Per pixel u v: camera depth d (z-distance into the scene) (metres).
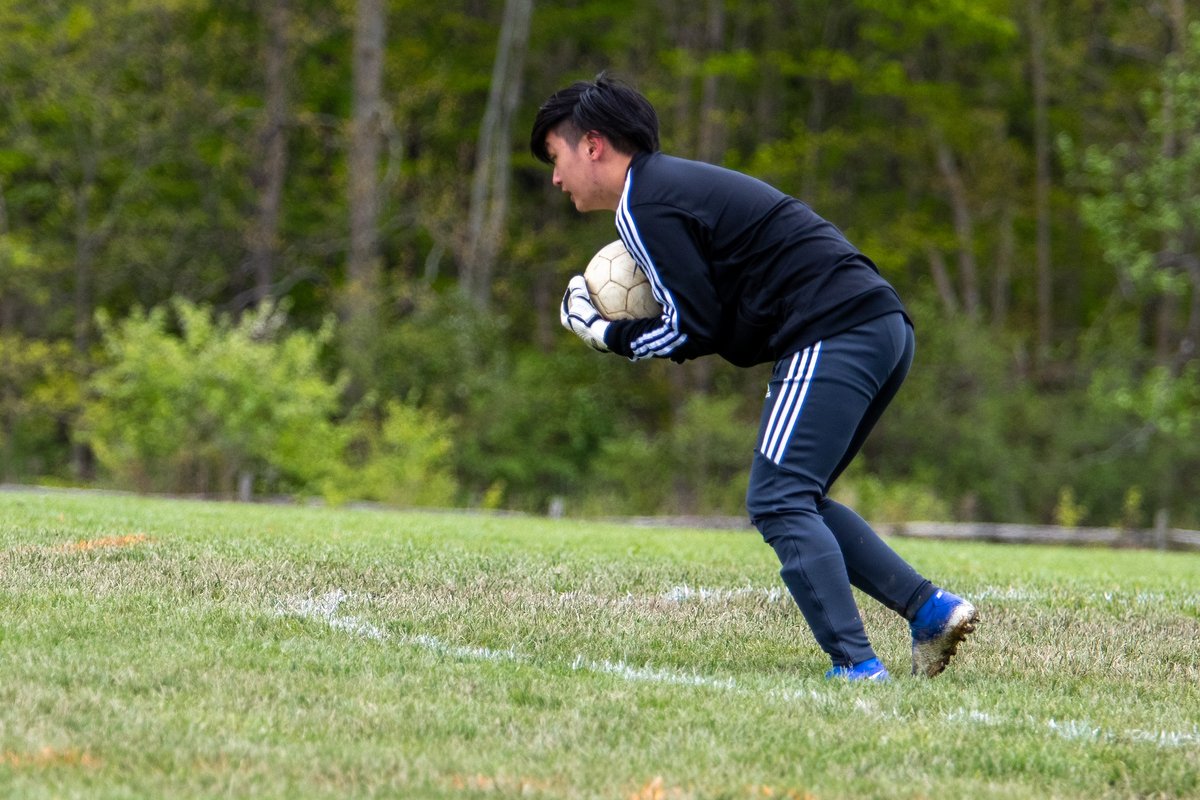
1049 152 92.00
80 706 8.05
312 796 6.64
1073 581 17.94
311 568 14.43
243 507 27.75
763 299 10.37
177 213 78.19
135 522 19.31
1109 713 9.59
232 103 76.94
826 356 10.22
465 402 61.66
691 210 10.26
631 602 13.70
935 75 91.25
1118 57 90.06
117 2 69.56
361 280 65.12
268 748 7.41
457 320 63.69
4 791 6.43
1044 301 84.88
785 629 12.66
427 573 14.63
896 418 66.62
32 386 66.94
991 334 72.06
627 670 10.39
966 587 16.28
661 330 10.55
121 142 74.12
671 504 60.12
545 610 12.89
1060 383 75.50
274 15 74.69
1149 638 13.03
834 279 10.26
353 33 83.06
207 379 44.09
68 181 76.56
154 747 7.31
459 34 89.06
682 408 70.31
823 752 8.02
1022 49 87.88
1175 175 61.16
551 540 20.73
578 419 66.12
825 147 86.88
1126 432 66.50
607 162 10.68
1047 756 8.11
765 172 80.25
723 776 7.38
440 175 83.00
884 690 9.81
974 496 62.91
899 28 87.38
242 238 78.31
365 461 50.22
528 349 83.56
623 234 10.48
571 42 89.94
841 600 10.29
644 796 6.94
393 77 80.94
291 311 83.12
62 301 74.94
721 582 15.56
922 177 90.06
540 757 7.61
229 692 8.66
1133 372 72.88
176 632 10.55
